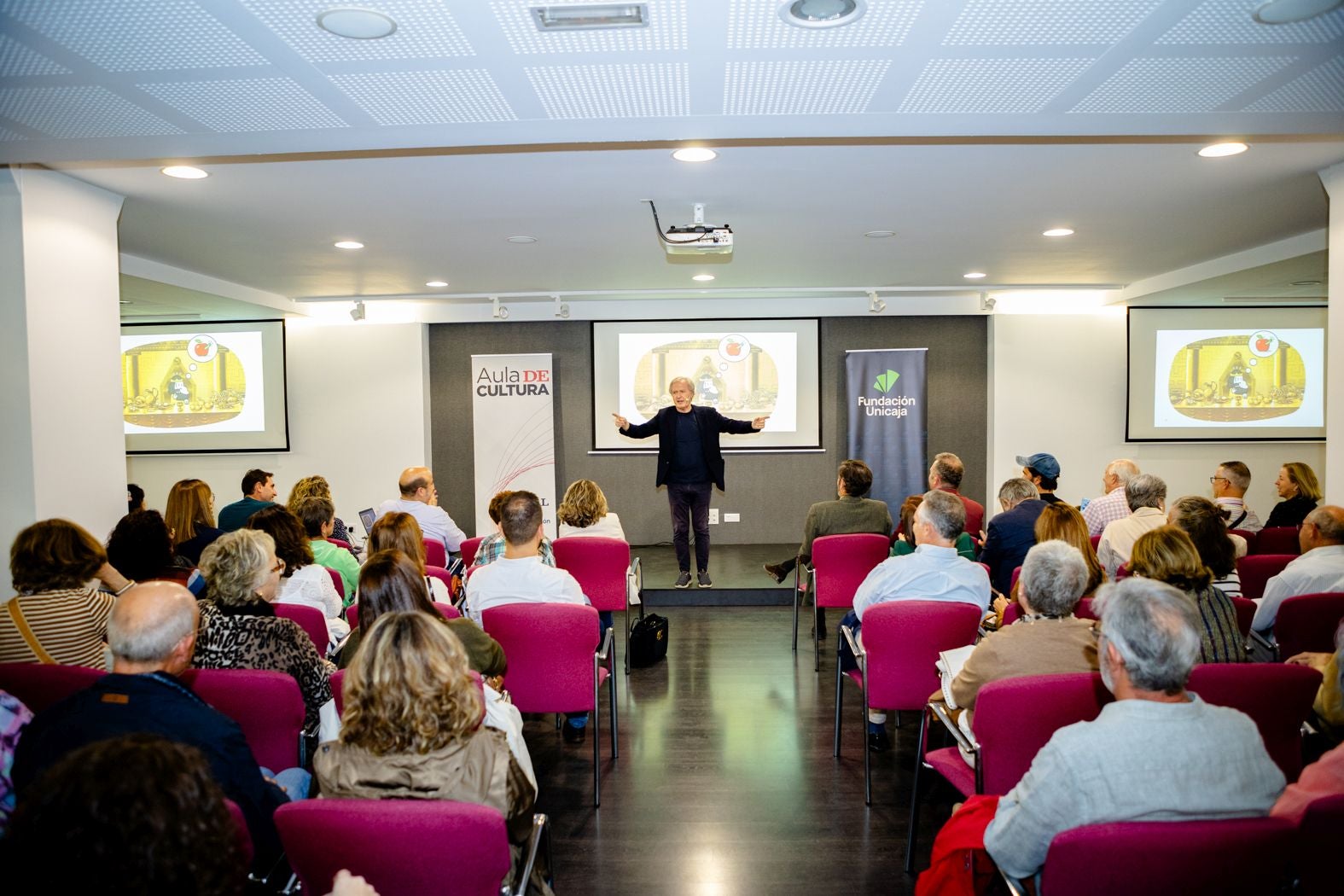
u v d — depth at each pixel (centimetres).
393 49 235
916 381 871
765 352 903
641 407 909
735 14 214
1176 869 146
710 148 375
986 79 260
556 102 278
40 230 386
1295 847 152
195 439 916
